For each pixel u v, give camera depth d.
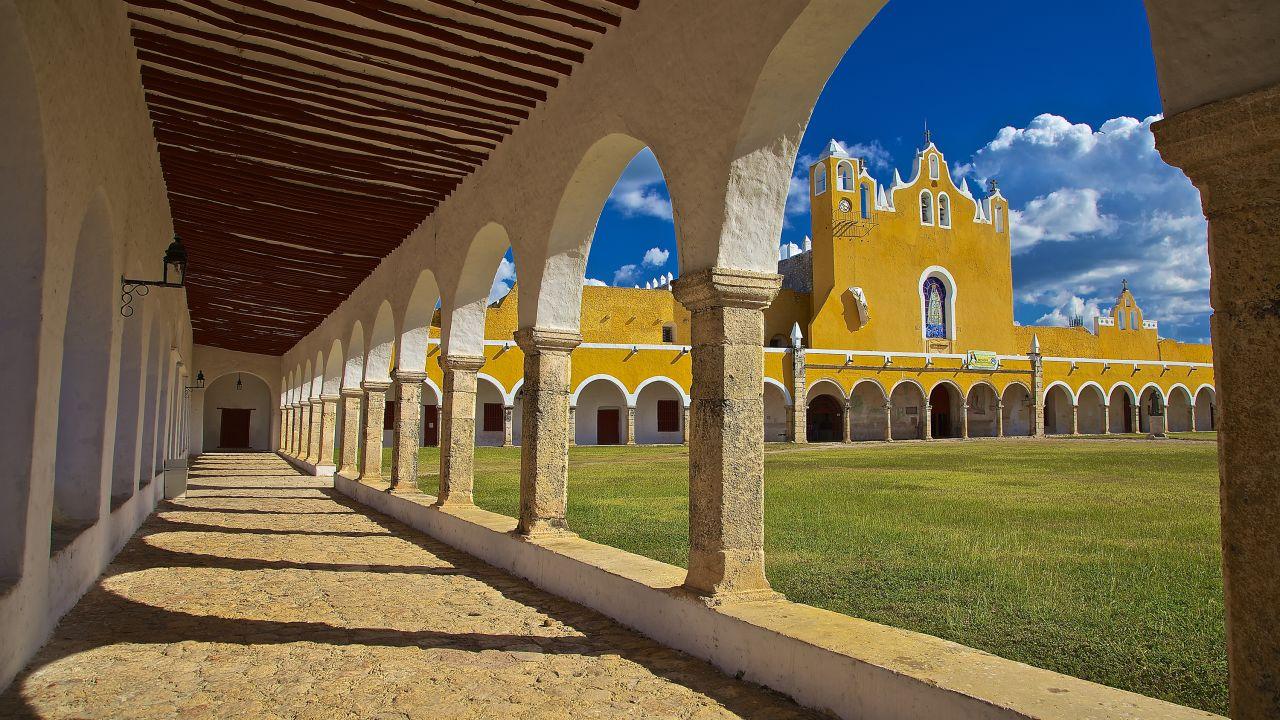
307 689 3.55
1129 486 12.30
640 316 35.16
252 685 3.59
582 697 3.44
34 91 3.21
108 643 4.18
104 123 4.50
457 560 6.77
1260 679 1.93
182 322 13.62
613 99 4.90
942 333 37.16
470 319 8.13
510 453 23.95
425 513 8.38
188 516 9.45
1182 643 3.98
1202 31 2.04
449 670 3.82
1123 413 41.72
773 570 5.82
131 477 7.37
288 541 7.73
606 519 8.73
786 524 8.18
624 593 4.63
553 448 6.14
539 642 4.28
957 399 36.28
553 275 6.00
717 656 3.81
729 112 3.89
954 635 4.14
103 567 5.89
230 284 13.02
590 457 22.12
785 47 3.59
